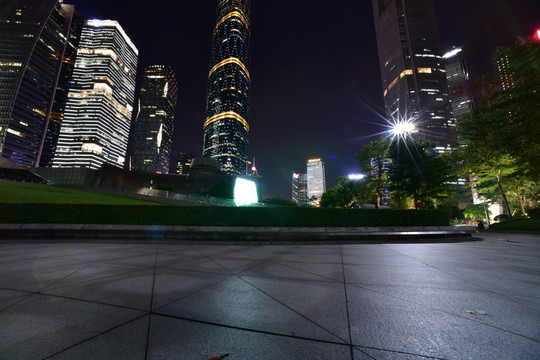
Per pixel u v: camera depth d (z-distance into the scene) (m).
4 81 158.38
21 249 8.73
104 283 4.55
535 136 19.88
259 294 3.98
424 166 23.95
